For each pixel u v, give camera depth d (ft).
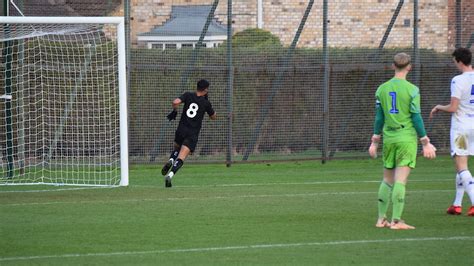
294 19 264.52
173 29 242.58
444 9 267.59
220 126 244.22
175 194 174.91
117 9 245.86
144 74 236.84
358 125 258.37
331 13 268.82
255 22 258.78
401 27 266.16
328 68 253.65
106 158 225.97
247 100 247.29
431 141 264.72
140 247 115.03
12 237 122.93
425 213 145.69
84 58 226.99
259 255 109.29
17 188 189.26
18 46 216.13
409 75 261.44
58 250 112.98
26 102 221.05
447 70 264.93
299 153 253.03
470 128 141.08
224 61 243.81
